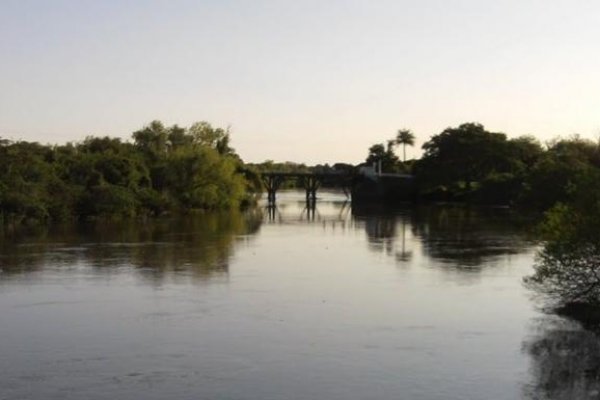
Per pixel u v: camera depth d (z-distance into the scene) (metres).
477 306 40.53
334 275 51.81
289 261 59.31
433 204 151.88
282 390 26.67
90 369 29.03
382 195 175.75
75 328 35.59
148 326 36.00
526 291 44.66
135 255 61.94
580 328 35.41
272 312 39.16
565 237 37.44
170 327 35.78
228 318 37.69
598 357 30.59
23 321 37.06
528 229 88.19
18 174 93.44
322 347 32.22
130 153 122.62
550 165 104.69
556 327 35.59
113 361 30.11
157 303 41.41
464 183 163.12
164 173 120.50
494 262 58.09
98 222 97.38
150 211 111.31
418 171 170.38
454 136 164.38
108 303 41.38
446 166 163.00
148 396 26.00
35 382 27.48
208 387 26.95
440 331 35.00
